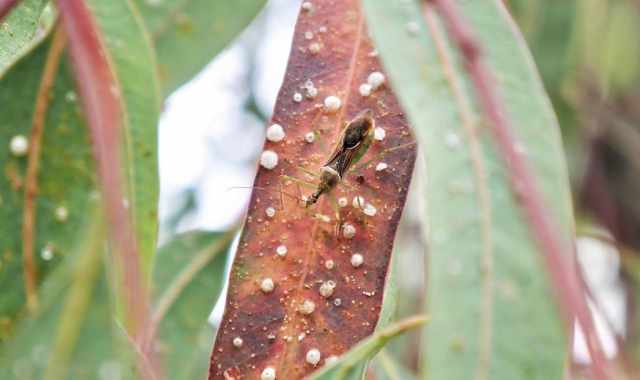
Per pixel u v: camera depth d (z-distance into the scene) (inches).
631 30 12.6
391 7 6.8
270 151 7.7
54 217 7.0
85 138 7.0
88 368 6.7
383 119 7.7
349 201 7.6
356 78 7.8
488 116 6.4
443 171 6.5
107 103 6.3
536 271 6.5
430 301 6.3
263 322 7.4
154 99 7.3
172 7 8.3
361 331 7.4
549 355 6.4
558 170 6.7
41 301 6.7
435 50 6.7
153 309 9.7
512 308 6.4
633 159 13.3
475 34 6.9
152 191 7.2
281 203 7.6
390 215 7.6
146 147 7.2
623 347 10.3
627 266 11.3
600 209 13.2
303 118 7.7
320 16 7.9
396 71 6.7
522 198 6.3
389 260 7.5
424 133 6.6
